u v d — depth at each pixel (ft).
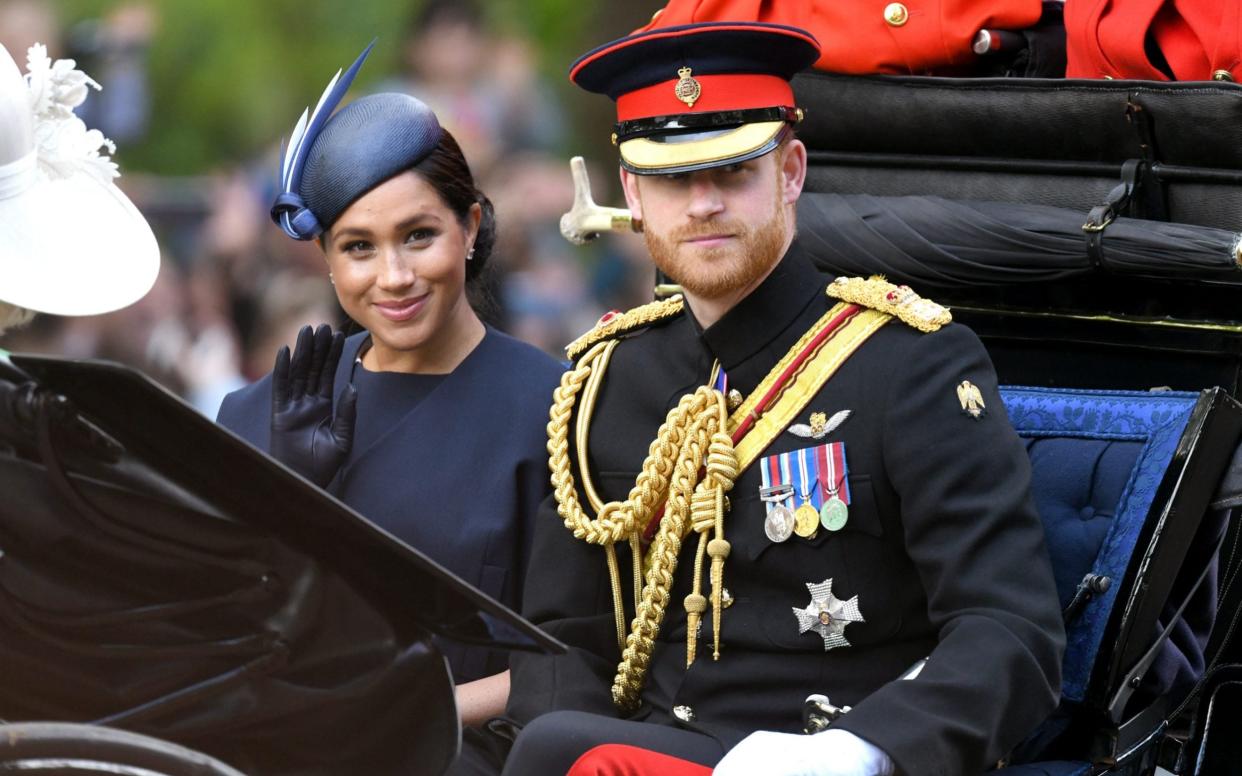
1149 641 34.63
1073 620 34.40
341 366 40.34
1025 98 39.19
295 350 38.63
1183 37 39.55
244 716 27.86
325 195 37.65
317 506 25.55
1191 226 36.94
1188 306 37.83
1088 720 34.24
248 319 91.81
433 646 28.53
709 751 32.22
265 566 27.04
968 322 40.40
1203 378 38.06
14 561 26.50
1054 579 34.27
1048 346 39.96
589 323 94.43
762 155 33.96
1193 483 34.58
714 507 34.06
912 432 32.86
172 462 26.09
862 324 34.35
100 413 25.54
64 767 24.18
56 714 27.99
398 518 38.09
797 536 33.45
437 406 38.96
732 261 33.99
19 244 30.09
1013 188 40.01
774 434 34.12
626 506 34.94
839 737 29.17
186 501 26.58
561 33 95.30
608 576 35.70
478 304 41.50
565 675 34.68
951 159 40.83
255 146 93.09
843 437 33.63
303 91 93.66
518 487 38.29
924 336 33.78
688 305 35.86
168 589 27.04
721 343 34.99
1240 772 37.14
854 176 42.32
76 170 31.89
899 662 33.27
